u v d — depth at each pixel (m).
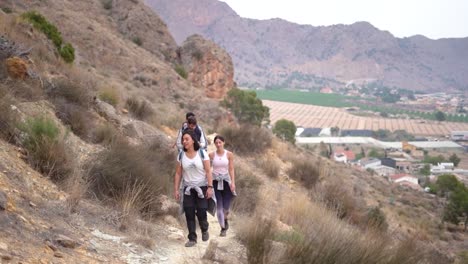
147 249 5.80
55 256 4.47
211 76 47.81
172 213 7.95
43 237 4.79
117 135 10.76
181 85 36.25
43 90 10.62
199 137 7.79
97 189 7.30
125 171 7.95
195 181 6.39
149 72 35.66
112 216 6.48
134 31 45.22
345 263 5.83
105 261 4.93
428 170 126.88
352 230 6.96
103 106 13.52
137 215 7.00
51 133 7.47
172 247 6.27
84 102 11.92
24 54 11.51
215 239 7.18
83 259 4.73
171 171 10.79
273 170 17.59
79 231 5.52
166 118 20.64
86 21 36.91
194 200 6.49
